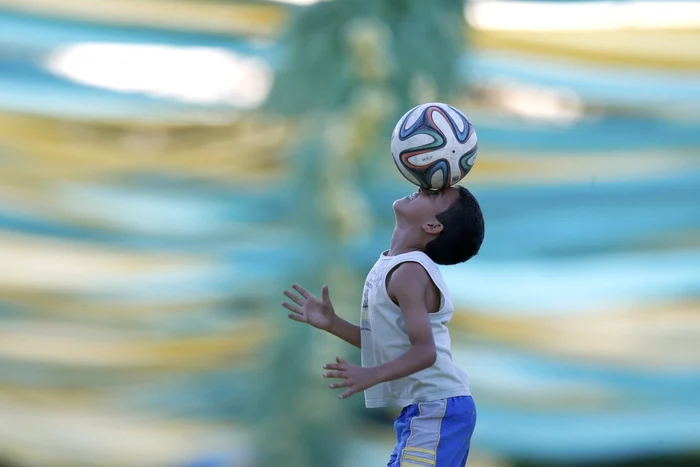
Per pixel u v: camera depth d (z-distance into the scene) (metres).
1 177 69.25
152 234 68.06
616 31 70.94
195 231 67.19
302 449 55.25
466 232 13.48
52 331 67.25
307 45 56.56
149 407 64.81
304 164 55.91
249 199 65.62
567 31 70.88
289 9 63.81
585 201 67.38
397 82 55.91
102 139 71.69
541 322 65.88
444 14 57.62
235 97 68.56
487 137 69.00
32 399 65.19
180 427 62.94
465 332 66.44
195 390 63.59
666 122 69.88
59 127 70.75
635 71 71.19
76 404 64.62
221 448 59.59
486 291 66.31
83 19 69.75
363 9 56.28
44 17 69.50
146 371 66.38
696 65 70.69
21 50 69.31
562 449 61.38
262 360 56.62
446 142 13.16
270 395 56.12
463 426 13.45
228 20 68.88
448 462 13.34
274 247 61.53
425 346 12.79
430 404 13.39
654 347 64.50
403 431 13.60
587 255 67.31
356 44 54.00
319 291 56.25
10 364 66.00
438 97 57.34
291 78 56.75
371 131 55.09
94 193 69.81
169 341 65.69
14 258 67.94
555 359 64.56
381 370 12.60
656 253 66.81
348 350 56.78
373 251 58.78
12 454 61.66
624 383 63.59
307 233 55.97
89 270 68.12
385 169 56.81
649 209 67.06
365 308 13.72
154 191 68.88
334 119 55.47
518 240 67.25
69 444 61.59
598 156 69.00
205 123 70.06
